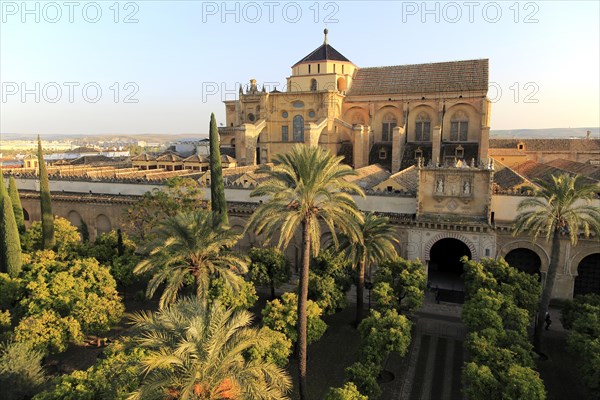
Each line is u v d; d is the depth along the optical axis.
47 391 21.88
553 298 41.62
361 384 25.16
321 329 30.73
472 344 25.70
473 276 34.81
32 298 31.89
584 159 94.50
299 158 26.55
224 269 31.55
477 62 76.62
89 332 31.92
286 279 39.66
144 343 18.09
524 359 25.08
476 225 41.41
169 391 16.67
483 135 69.19
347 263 36.69
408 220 43.72
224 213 43.19
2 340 28.39
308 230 27.16
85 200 59.25
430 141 76.56
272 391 17.58
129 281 40.59
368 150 72.62
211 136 42.47
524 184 45.25
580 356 27.28
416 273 35.75
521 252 42.66
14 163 146.50
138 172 69.06
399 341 26.95
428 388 28.80
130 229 57.06
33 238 48.28
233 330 18.67
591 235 39.28
